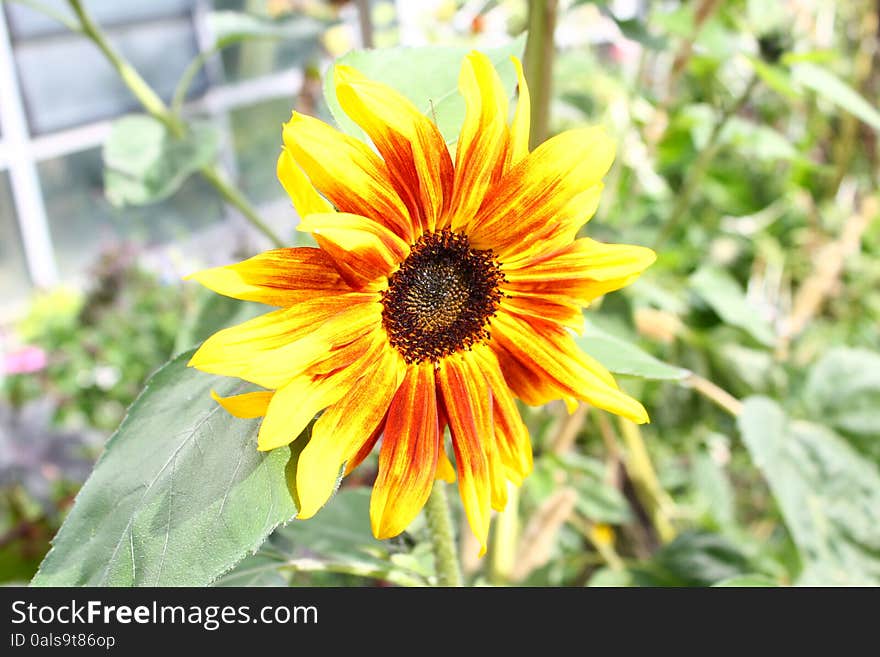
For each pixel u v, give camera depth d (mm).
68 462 687
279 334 208
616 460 576
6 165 1158
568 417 479
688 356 577
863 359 413
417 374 237
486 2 453
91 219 1241
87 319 959
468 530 406
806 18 680
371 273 221
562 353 239
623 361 284
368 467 494
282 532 347
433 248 236
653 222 645
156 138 465
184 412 233
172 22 1243
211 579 207
